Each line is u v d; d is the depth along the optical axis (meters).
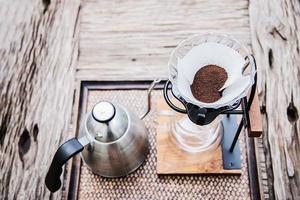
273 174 0.62
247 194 0.60
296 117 0.66
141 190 0.61
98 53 0.72
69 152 0.50
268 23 0.73
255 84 0.48
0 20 0.74
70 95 0.68
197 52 0.51
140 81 0.69
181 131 0.59
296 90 0.67
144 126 0.61
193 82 0.52
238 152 0.61
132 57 0.72
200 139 0.59
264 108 0.66
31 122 0.66
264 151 0.64
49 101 0.68
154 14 0.75
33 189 0.62
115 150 0.56
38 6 0.76
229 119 0.63
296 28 0.72
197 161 0.61
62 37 0.73
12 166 0.63
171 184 0.61
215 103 0.49
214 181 0.61
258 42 0.71
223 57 0.52
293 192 0.61
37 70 0.70
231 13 0.75
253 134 0.51
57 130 0.66
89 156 0.58
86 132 0.55
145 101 0.66
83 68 0.71
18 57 0.71
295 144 0.64
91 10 0.76
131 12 0.76
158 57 0.71
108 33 0.74
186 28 0.74
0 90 0.68
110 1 0.77
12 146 0.64
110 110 0.52
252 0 0.75
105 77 0.70
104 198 0.61
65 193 0.61
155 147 0.64
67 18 0.75
